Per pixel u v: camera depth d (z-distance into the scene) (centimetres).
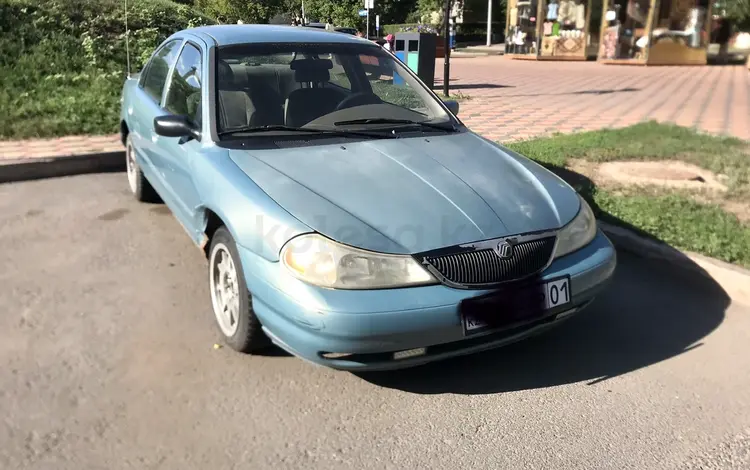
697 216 520
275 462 266
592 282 327
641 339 369
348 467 264
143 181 573
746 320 389
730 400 311
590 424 294
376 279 281
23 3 1095
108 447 271
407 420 295
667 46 2209
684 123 995
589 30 2503
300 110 405
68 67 1002
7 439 274
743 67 2128
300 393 313
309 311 277
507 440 282
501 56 2853
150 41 1141
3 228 527
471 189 331
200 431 284
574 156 727
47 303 398
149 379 321
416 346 285
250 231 304
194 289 425
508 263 299
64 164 692
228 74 407
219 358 341
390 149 372
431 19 3409
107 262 465
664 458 271
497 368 339
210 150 367
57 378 319
